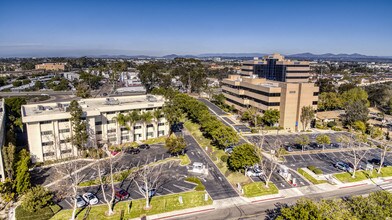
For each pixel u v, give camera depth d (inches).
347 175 2348.7
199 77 6914.4
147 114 3144.7
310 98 3809.1
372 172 2425.0
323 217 1213.1
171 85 7101.4
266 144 3166.8
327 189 2116.1
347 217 1194.6
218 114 4692.4
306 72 6382.9
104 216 1678.2
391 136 3597.4
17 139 3011.8
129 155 2738.7
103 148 2795.3
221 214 1748.3
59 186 2050.9
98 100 3447.3
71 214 1683.1
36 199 1715.1
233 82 4842.5
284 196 1993.1
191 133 3533.5
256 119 3848.4
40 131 2559.1
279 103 3853.3
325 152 2947.8
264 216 1736.0
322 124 4138.8
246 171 2278.5
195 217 1708.9
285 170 2326.5
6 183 1829.5
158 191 2010.3
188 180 2183.8
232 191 2046.0
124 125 3038.9
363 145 3223.4
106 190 2012.8
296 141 2982.3
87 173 2298.2
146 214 1717.5
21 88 6948.8
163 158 2669.8
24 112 2677.2
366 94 5482.3
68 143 2696.9
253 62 7086.6
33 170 2359.7
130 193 1968.5
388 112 5226.4
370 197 1352.1
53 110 2849.4
